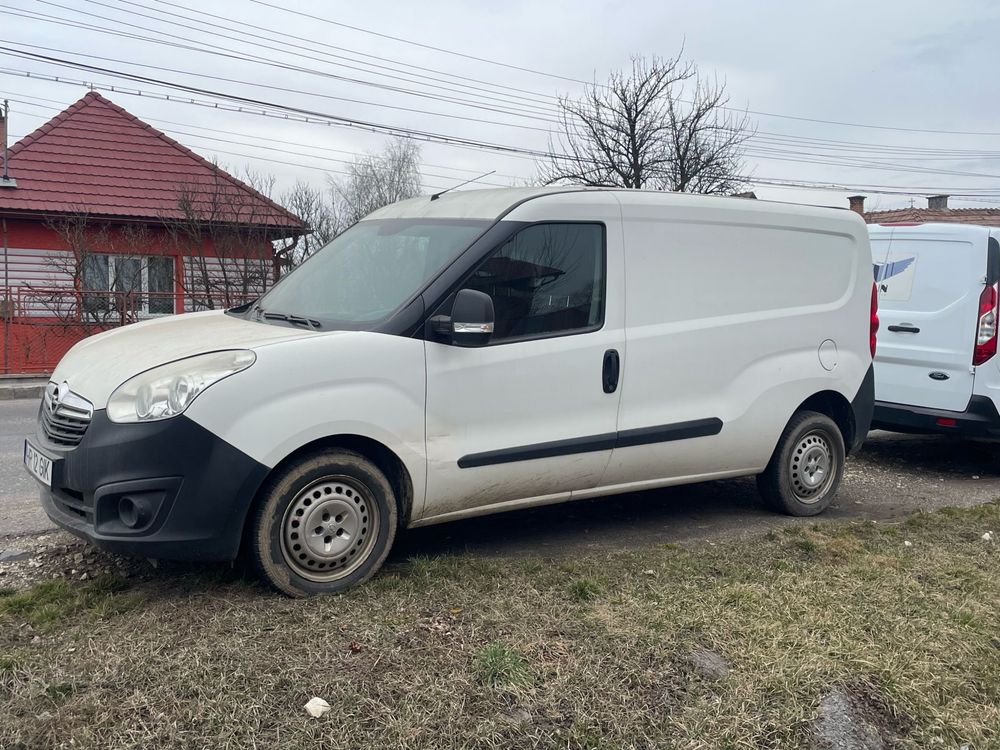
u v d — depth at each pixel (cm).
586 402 475
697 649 349
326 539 399
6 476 709
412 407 416
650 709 309
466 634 354
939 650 362
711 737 296
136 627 350
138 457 362
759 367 550
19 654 322
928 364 765
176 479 363
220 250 1895
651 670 332
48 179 1822
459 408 431
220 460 367
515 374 448
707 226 527
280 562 387
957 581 443
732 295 538
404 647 340
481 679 318
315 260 531
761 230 552
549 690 315
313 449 397
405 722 290
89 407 381
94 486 367
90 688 300
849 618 387
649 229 502
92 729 278
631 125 3150
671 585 420
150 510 363
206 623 356
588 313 480
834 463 601
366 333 408
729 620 376
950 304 754
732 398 538
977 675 348
